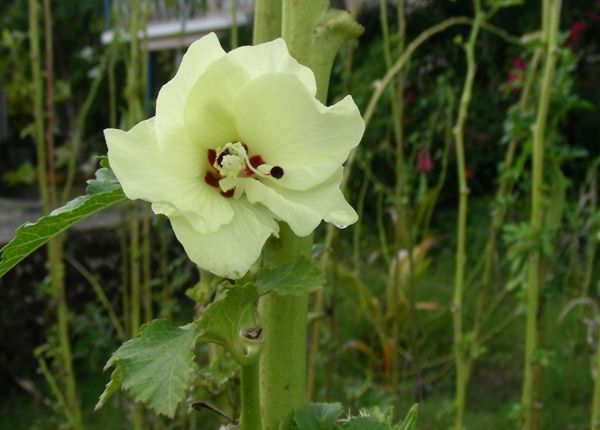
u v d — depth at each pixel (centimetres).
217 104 25
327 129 25
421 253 133
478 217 192
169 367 22
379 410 33
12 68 190
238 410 42
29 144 248
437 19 220
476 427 104
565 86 69
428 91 196
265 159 25
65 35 325
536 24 196
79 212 24
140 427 85
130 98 81
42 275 128
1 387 122
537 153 64
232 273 23
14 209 170
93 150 243
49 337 87
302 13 28
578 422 105
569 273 117
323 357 101
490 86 209
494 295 149
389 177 193
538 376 68
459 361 73
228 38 240
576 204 103
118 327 95
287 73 24
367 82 187
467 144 208
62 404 86
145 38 84
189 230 23
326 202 25
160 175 23
